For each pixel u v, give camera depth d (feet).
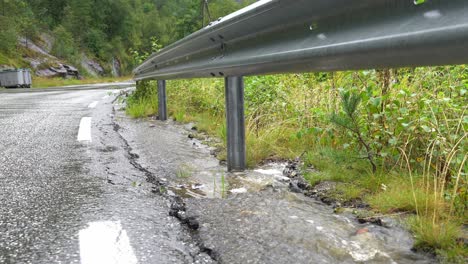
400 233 6.31
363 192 8.30
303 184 9.01
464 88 10.41
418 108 10.06
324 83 15.76
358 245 5.90
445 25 4.26
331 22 6.42
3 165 11.05
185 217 7.02
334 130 12.00
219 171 10.41
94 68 240.12
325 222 6.79
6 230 6.49
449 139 8.99
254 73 9.25
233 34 9.47
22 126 18.62
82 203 7.81
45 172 10.27
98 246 5.85
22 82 107.34
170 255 5.58
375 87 11.49
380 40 5.11
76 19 257.34
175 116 21.13
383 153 9.31
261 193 8.46
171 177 9.83
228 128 10.45
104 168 10.69
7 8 192.34
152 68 20.72
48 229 6.51
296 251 5.68
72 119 21.29
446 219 6.72
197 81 26.55
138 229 6.48
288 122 14.47
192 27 186.50
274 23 7.84
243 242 5.98
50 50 199.00
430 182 8.43
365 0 5.53
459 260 5.39
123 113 24.52
